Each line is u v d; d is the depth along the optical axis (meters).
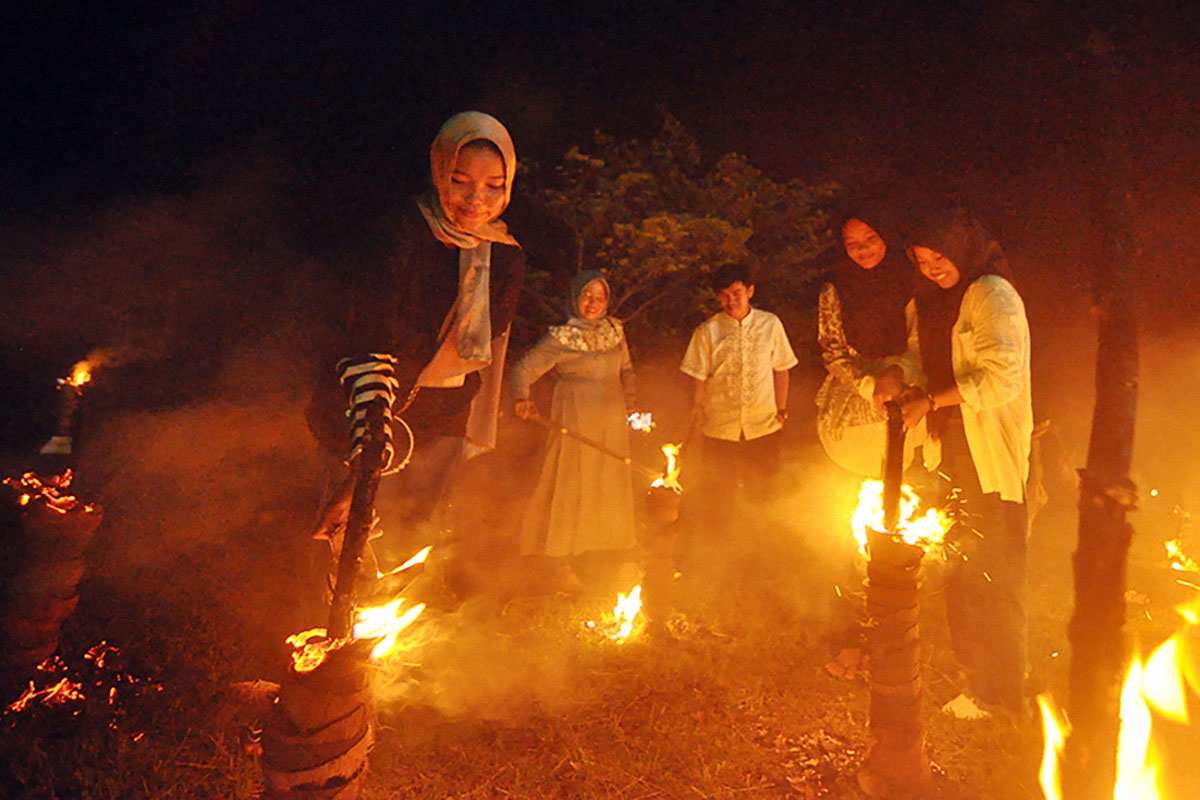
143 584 4.68
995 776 3.15
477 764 3.27
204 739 3.22
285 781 1.91
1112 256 1.68
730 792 3.15
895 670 2.93
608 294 5.43
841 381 4.38
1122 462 1.69
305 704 1.90
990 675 3.58
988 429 3.53
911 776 2.99
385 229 3.31
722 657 4.20
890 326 4.01
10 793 2.89
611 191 8.23
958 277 3.59
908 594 2.91
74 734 3.22
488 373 3.74
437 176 3.30
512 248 3.60
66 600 3.41
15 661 3.32
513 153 3.35
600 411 5.29
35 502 3.34
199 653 3.91
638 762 3.31
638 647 4.27
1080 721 1.74
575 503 5.25
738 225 8.40
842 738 3.50
